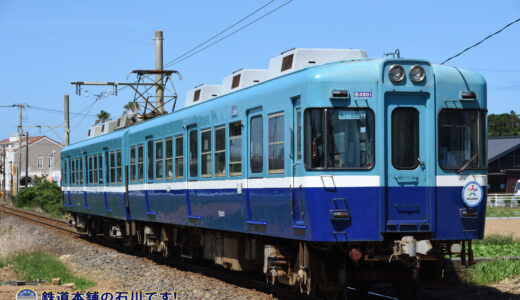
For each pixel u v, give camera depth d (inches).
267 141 416.8
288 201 389.1
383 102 364.2
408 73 368.8
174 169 579.5
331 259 380.8
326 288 379.9
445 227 370.6
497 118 3794.3
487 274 462.3
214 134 498.0
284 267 421.7
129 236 739.4
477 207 376.5
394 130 367.2
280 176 398.6
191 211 544.4
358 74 365.1
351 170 360.2
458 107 376.5
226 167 475.8
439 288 397.1
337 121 362.0
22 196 2037.4
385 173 362.9
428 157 368.8
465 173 375.9
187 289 473.7
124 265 631.2
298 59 421.7
